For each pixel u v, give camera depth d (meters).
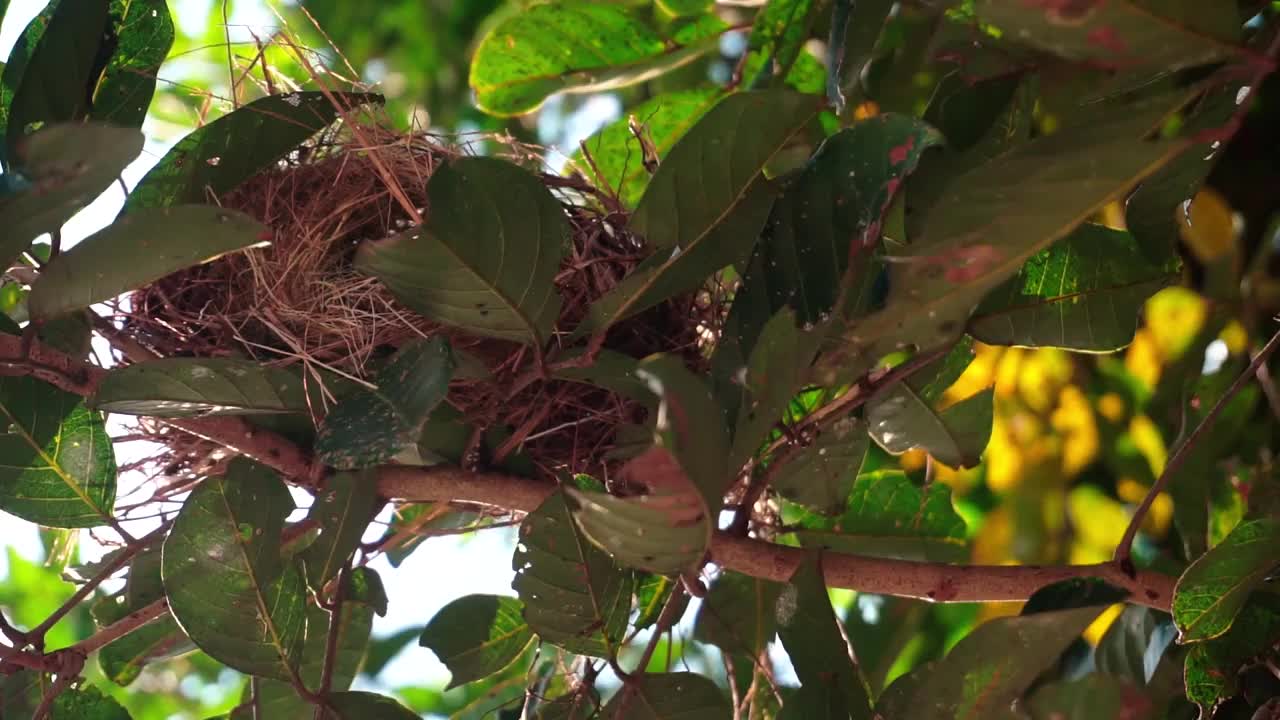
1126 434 1.54
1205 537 1.40
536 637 1.36
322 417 1.22
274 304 1.26
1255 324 1.46
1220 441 1.41
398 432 1.14
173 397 1.19
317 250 1.27
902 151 1.16
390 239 1.12
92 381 1.18
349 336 1.25
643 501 1.07
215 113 1.39
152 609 1.23
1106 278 1.25
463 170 1.12
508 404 1.26
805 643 1.20
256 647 1.20
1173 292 1.49
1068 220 1.07
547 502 1.19
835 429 1.28
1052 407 1.56
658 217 1.16
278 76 1.37
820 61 1.48
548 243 1.13
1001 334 1.26
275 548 1.20
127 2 1.20
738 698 1.42
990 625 1.14
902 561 1.23
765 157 1.16
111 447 1.23
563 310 1.27
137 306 1.27
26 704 1.24
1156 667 1.26
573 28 1.48
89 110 1.18
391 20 1.99
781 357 1.10
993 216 1.07
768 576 1.23
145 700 2.13
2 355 1.16
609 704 1.22
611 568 1.20
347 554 1.21
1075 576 1.21
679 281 1.17
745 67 1.45
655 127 1.49
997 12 1.04
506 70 1.49
